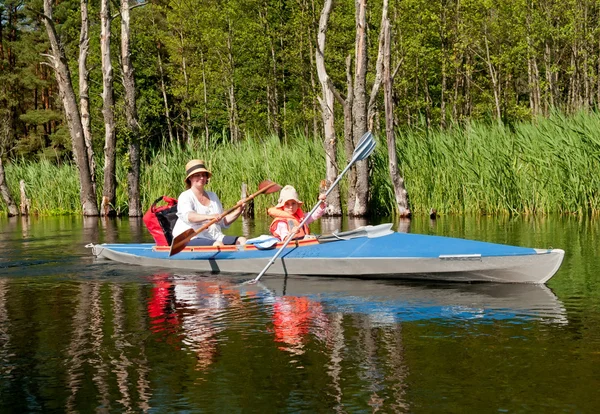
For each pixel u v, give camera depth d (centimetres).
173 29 4212
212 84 3862
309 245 816
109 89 2117
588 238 1073
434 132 1830
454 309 611
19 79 5097
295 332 541
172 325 572
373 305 634
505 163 1636
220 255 849
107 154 2123
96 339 532
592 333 522
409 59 3077
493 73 3472
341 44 3409
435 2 3077
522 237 1100
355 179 1780
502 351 480
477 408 382
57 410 393
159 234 918
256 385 423
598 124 1538
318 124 3853
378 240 795
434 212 1600
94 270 874
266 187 873
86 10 2266
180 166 2097
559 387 410
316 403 393
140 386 427
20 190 2328
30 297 701
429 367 450
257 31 3669
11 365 472
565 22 3203
